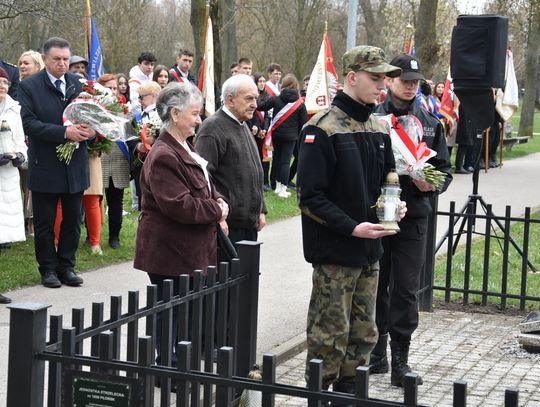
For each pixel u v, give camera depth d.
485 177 18.47
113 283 8.36
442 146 5.69
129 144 9.59
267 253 10.17
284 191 14.55
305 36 34.44
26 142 9.64
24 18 26.39
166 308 3.74
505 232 7.68
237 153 5.91
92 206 9.33
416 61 5.52
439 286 7.90
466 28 8.46
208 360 4.34
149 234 5.17
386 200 4.41
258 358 6.06
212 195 5.42
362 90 4.40
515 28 32.56
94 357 3.10
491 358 6.23
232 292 4.61
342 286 4.43
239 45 34.97
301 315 7.40
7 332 6.52
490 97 8.35
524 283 7.64
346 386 4.67
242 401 4.01
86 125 7.67
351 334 4.62
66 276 8.17
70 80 7.95
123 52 28.81
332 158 4.38
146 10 30.31
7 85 8.20
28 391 3.08
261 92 14.80
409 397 2.62
